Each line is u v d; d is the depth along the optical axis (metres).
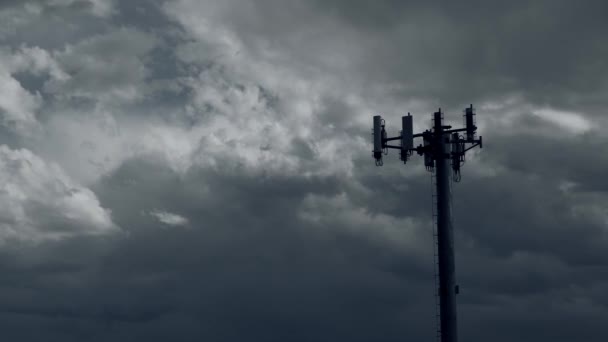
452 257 73.94
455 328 73.06
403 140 76.94
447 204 74.56
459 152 75.75
